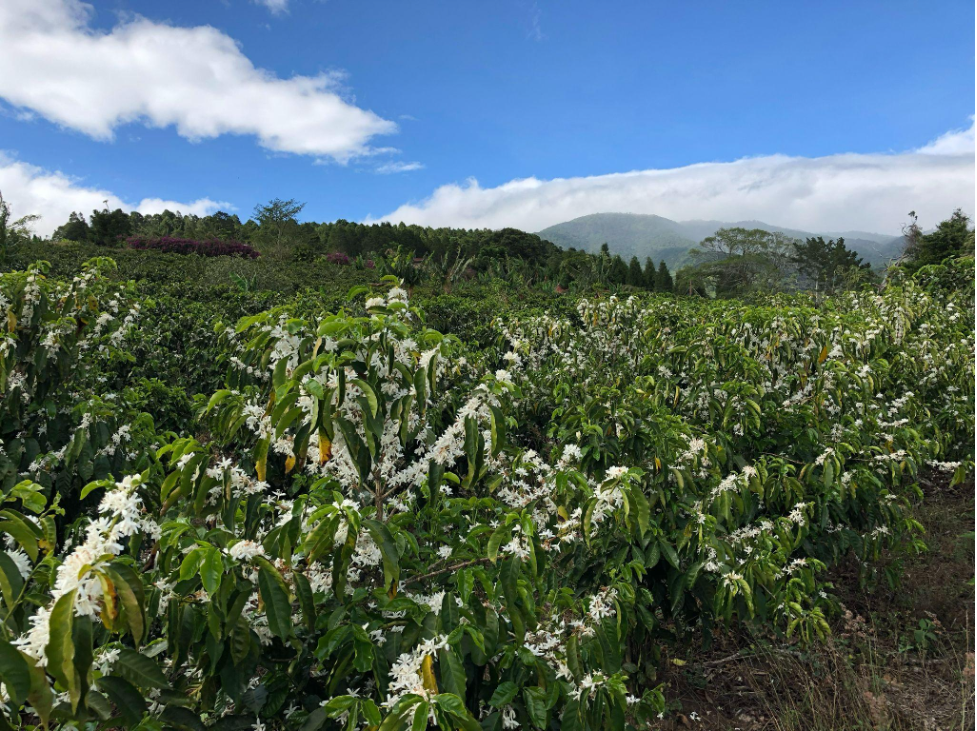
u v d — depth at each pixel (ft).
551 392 15.99
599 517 7.07
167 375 19.42
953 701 10.37
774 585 10.05
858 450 12.34
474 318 31.42
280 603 5.14
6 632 4.57
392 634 5.95
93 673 4.78
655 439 10.23
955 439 18.98
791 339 15.42
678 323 19.81
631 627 8.98
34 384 10.66
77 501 10.20
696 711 10.63
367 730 5.34
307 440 6.13
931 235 57.47
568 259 178.19
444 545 7.82
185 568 4.78
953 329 20.85
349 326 6.36
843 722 9.59
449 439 7.00
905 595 13.89
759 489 10.25
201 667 5.44
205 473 6.44
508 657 6.34
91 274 13.34
